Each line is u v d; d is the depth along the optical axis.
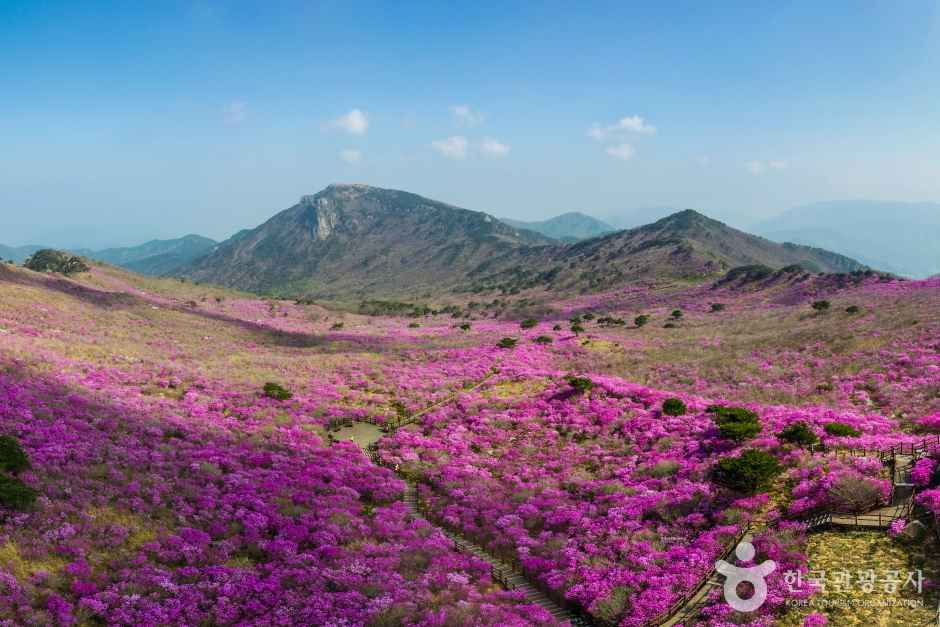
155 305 110.00
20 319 69.56
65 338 64.06
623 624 18.78
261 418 43.09
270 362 66.56
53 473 24.44
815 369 47.81
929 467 22.80
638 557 22.42
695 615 18.34
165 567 20.39
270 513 26.19
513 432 43.00
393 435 43.47
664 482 29.22
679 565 21.08
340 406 49.19
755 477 24.91
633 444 36.75
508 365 64.62
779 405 40.44
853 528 20.88
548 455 37.72
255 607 19.06
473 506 30.45
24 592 16.69
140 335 79.50
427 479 35.31
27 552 18.53
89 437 29.81
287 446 36.97
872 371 43.56
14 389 34.28
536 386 54.12
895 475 23.66
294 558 22.75
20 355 45.41
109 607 17.50
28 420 30.03
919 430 31.12
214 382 51.38
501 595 21.55
